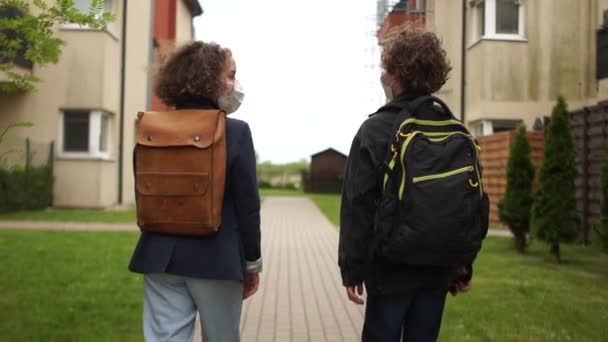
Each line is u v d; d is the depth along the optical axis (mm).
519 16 14727
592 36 14500
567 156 8422
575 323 5121
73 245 9406
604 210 7012
